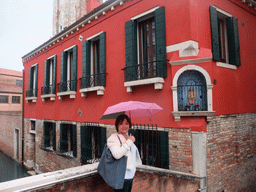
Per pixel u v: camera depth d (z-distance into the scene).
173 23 5.23
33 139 12.81
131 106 2.54
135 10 6.22
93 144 7.96
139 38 6.36
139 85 5.98
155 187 3.72
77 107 8.60
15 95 27.03
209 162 4.88
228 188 5.45
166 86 5.32
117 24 6.82
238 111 5.98
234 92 5.87
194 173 4.75
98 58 8.14
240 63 6.16
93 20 7.85
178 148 5.02
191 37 4.84
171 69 5.17
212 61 5.20
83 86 8.00
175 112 4.98
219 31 6.21
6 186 1.92
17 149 14.82
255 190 6.57
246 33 6.71
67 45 9.42
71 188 2.37
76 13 13.54
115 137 2.19
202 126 4.72
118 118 2.29
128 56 6.20
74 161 8.66
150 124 5.64
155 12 5.59
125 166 2.09
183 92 5.06
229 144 5.60
